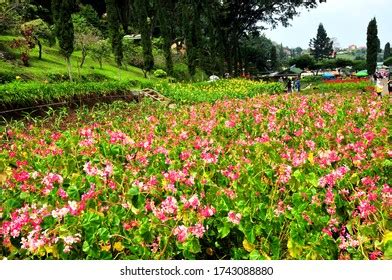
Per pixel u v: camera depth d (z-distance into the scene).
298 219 3.85
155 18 54.09
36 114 14.27
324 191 4.43
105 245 3.61
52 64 29.69
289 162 5.47
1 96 13.47
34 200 4.57
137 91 22.64
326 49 140.00
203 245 4.01
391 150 5.96
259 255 3.54
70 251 3.64
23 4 34.59
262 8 54.22
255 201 4.16
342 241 3.70
